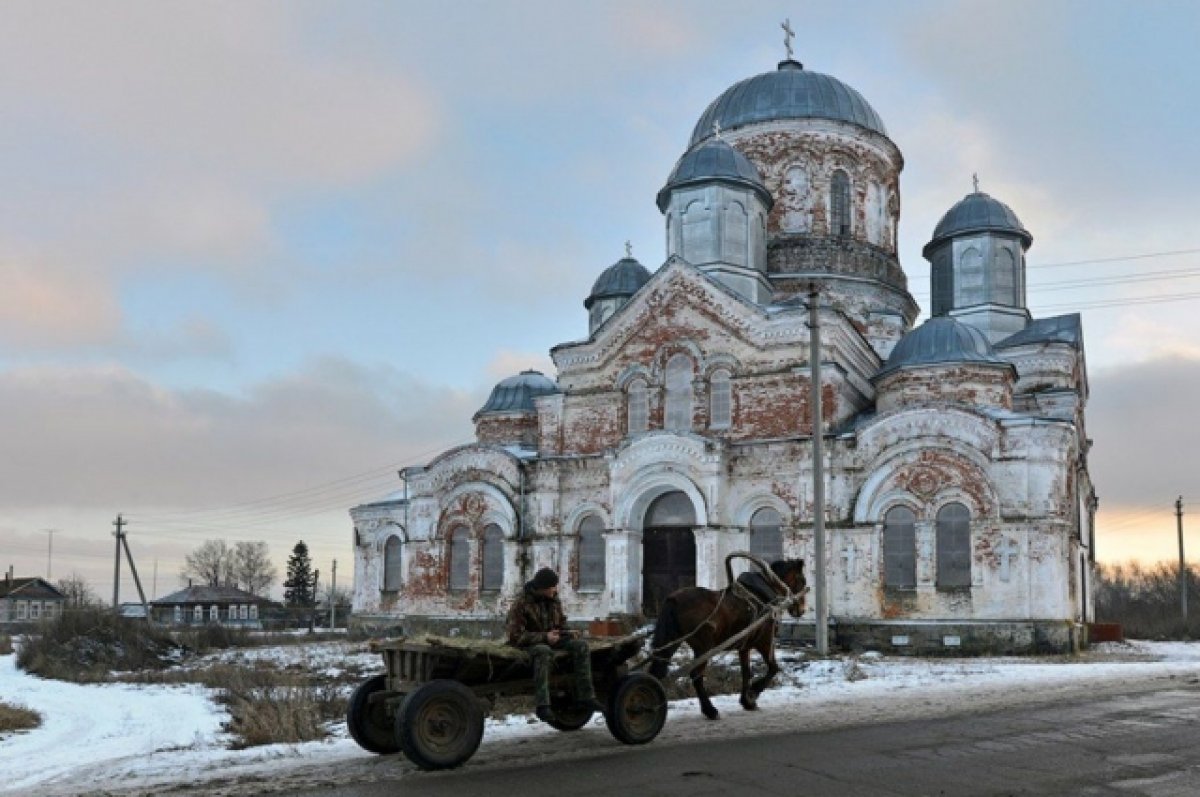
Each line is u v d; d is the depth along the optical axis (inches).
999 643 1337.4
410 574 1817.2
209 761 522.0
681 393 1605.6
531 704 720.3
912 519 1412.4
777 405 1519.4
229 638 2014.0
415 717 466.3
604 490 1633.9
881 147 1902.1
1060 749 517.0
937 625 1369.3
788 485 1487.5
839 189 1863.9
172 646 1788.9
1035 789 428.8
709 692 785.6
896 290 1863.9
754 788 430.3
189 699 1057.5
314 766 490.9
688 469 1520.7
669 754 504.7
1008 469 1365.7
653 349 1630.2
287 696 737.0
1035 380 1795.0
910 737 552.4
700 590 632.4
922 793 422.3
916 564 1396.4
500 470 1739.7
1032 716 631.2
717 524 1494.8
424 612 1786.4
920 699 726.5
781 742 537.0
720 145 1732.3
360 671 1224.8
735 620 639.1
